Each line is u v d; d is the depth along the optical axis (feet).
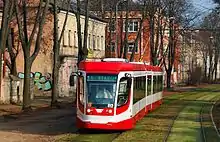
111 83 75.00
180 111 126.00
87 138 68.64
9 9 103.76
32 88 153.07
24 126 82.89
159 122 94.58
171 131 80.43
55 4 122.83
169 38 237.45
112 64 76.28
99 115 73.20
